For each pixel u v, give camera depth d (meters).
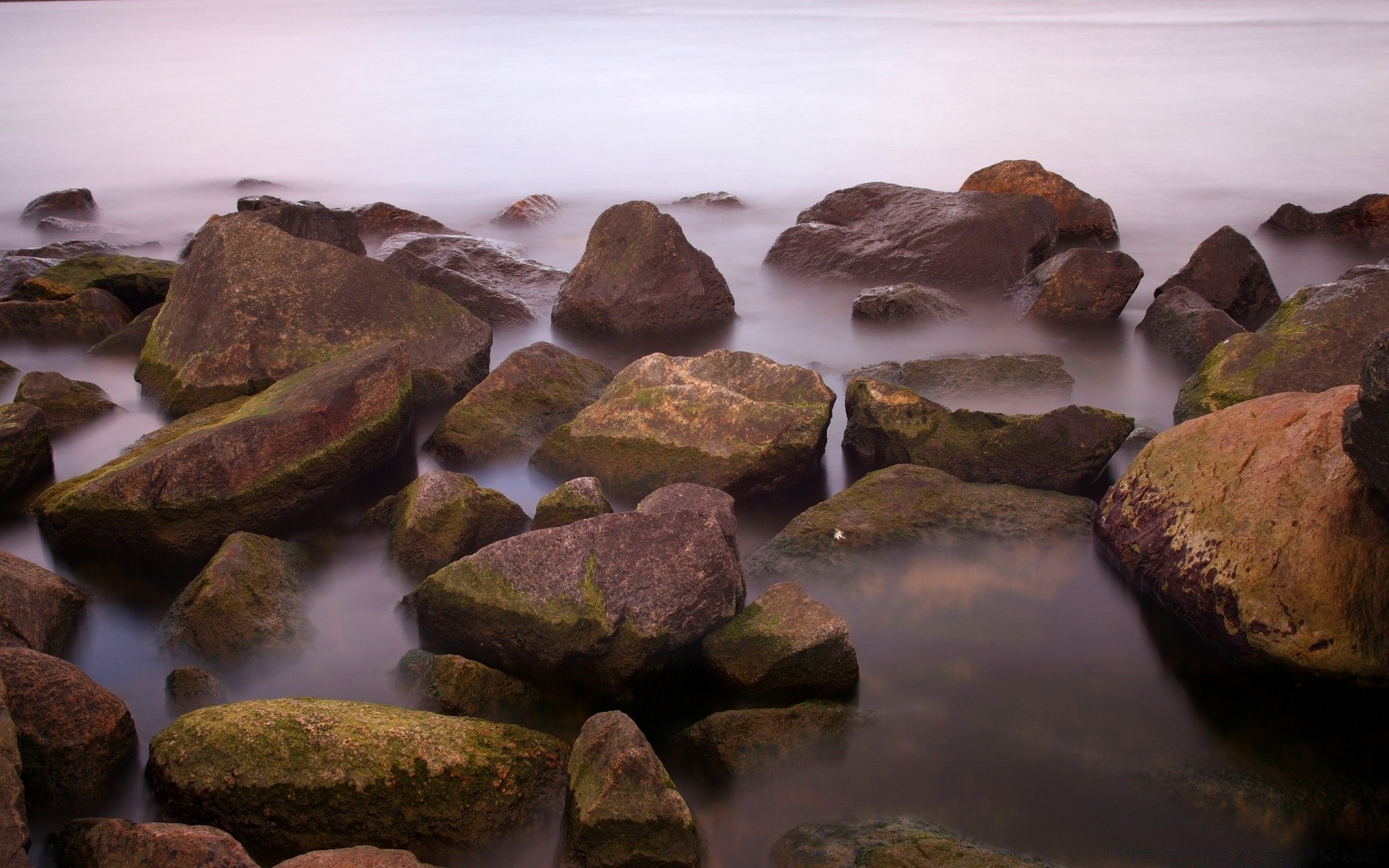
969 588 6.55
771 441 7.77
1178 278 11.83
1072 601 6.44
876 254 14.03
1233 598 5.74
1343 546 5.48
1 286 13.70
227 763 4.62
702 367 8.53
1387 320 8.45
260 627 6.01
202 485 7.13
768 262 15.09
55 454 8.80
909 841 4.43
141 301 13.21
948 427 7.98
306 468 7.54
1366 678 5.45
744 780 5.04
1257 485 5.90
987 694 5.68
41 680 4.99
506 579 5.69
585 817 4.35
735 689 5.54
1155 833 4.75
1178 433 6.66
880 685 5.72
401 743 4.67
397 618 6.40
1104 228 16.25
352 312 9.82
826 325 12.35
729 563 5.64
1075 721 5.48
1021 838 4.72
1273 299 11.85
